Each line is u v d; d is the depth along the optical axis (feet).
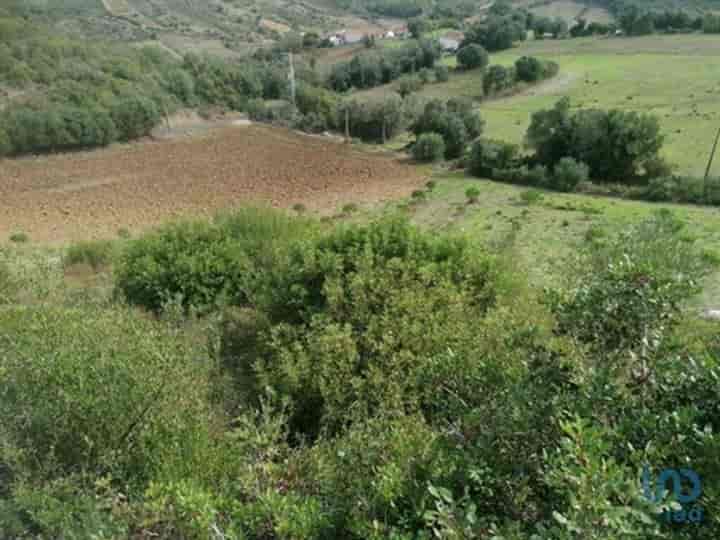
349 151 142.72
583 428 7.45
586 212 82.07
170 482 10.23
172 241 29.27
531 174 106.32
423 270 19.03
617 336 9.91
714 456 7.50
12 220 95.04
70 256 48.93
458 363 12.31
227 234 29.68
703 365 9.10
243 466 11.94
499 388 10.34
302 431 16.40
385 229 21.90
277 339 18.19
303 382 16.38
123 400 12.28
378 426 11.84
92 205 103.45
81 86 156.15
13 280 24.79
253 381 17.89
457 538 7.38
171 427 12.38
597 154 104.99
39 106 143.23
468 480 8.87
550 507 8.23
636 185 100.83
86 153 139.85
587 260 20.39
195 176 121.80
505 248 44.14
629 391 9.33
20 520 10.76
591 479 6.65
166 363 13.58
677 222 60.64
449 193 102.01
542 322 13.76
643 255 19.60
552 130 110.01
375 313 18.19
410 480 9.30
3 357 13.21
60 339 13.91
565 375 9.76
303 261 20.93
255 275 26.68
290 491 10.65
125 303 22.93
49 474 11.68
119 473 11.62
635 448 8.18
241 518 9.79
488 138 132.05
